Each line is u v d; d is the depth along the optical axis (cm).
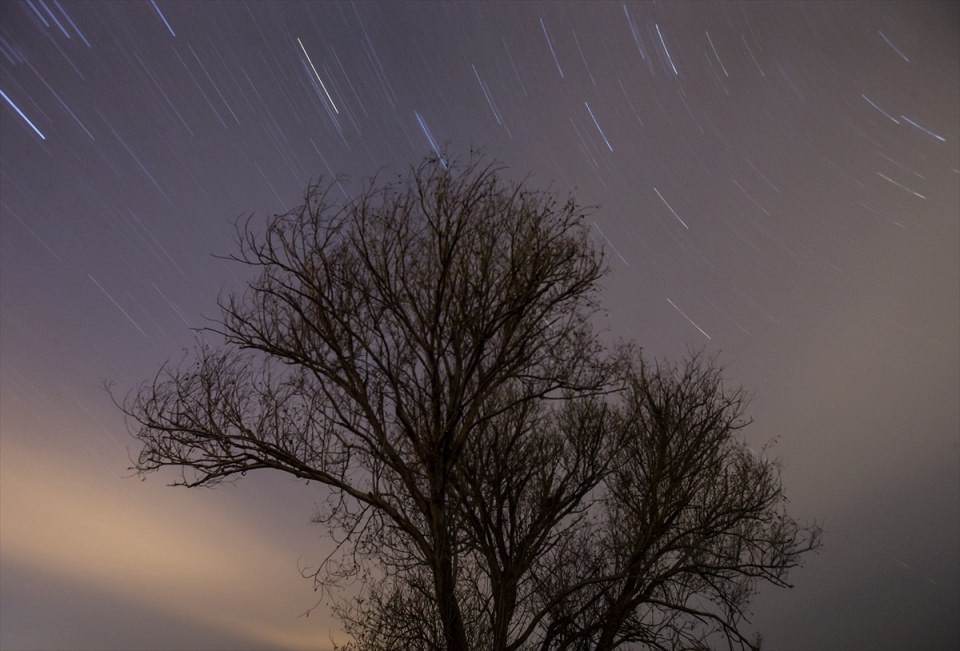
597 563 804
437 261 682
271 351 675
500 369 670
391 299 668
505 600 712
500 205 704
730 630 736
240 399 671
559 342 704
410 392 670
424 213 687
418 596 716
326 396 676
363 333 673
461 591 736
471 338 675
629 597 760
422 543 642
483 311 669
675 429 811
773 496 799
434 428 657
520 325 691
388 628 703
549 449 799
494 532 743
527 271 672
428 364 663
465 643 628
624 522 825
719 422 822
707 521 786
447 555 637
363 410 670
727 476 805
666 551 774
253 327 685
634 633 765
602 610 772
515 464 773
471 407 660
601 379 721
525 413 764
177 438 655
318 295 669
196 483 649
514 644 673
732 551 781
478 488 739
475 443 757
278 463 654
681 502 791
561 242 690
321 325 674
